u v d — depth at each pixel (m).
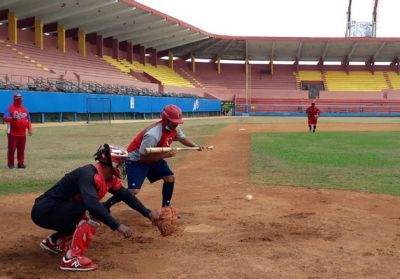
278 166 13.48
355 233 6.43
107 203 6.38
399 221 7.17
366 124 40.81
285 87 74.88
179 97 56.03
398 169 12.84
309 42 72.12
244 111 69.31
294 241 6.03
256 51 75.25
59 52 48.41
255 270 4.92
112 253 5.56
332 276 4.76
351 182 10.77
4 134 24.47
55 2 42.25
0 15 43.66
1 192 9.41
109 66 55.12
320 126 37.12
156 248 5.75
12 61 38.25
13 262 5.25
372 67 77.12
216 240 6.08
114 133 26.17
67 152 16.66
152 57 69.00
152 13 51.75
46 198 5.14
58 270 4.98
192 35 64.88
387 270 4.95
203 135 25.95
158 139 6.48
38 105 34.12
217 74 76.56
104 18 50.00
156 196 9.16
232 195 9.27
